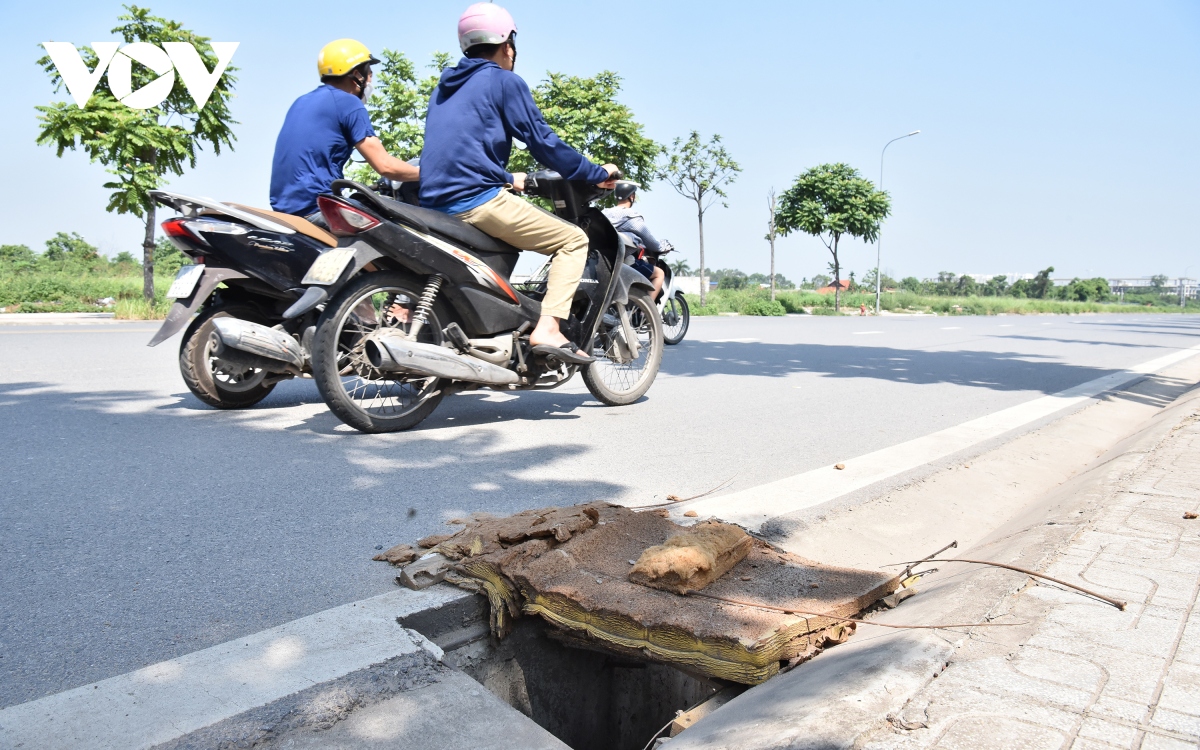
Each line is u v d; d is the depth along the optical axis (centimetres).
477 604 209
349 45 470
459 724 154
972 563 229
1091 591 188
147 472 334
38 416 447
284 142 464
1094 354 1162
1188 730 127
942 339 1416
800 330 1598
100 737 142
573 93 2050
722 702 172
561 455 390
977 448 431
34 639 186
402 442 406
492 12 420
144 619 197
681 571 198
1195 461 340
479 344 427
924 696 138
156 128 1400
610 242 474
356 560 239
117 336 958
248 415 464
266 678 164
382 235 387
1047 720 130
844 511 306
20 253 2861
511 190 438
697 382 686
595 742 240
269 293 447
